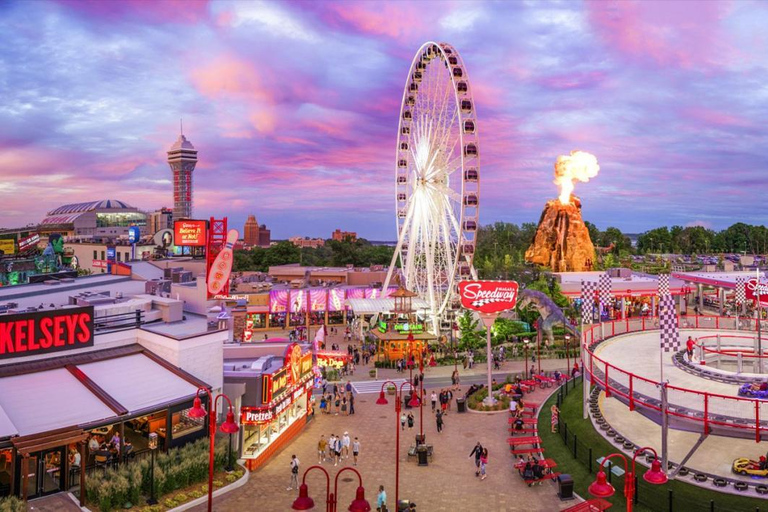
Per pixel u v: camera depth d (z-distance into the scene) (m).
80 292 60.78
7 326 37.78
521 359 77.12
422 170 90.94
